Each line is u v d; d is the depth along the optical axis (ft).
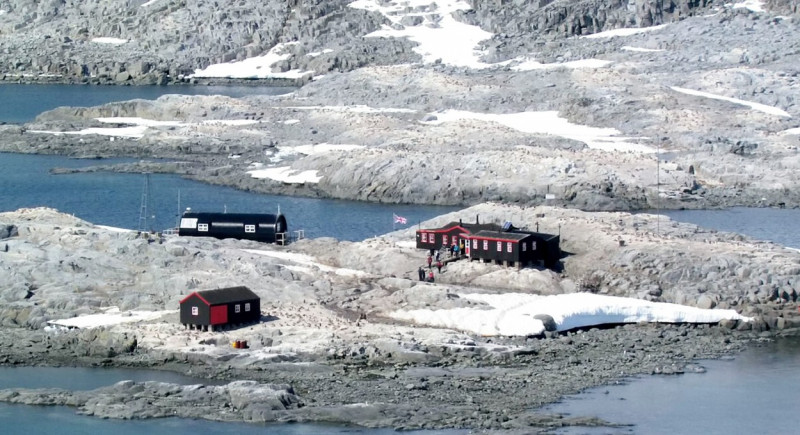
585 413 627.46
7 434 605.31
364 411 621.31
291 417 616.80
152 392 647.97
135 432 605.73
